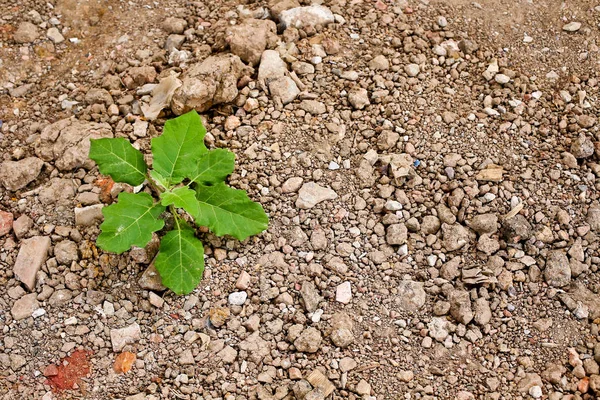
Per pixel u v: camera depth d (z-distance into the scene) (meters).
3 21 1.09
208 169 0.97
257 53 1.06
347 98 1.05
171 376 0.93
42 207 0.99
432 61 1.08
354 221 0.99
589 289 0.97
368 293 0.96
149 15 1.11
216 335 0.94
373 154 1.02
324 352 0.94
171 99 1.03
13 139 1.03
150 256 0.96
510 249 0.99
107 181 1.00
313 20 1.09
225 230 0.95
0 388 0.92
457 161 1.02
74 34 1.10
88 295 0.95
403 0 1.13
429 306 0.96
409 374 0.93
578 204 1.01
